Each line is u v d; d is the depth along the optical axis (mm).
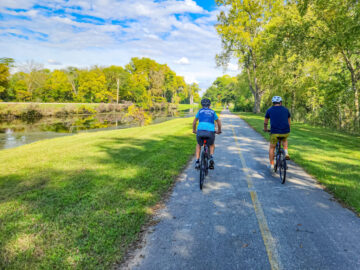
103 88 71875
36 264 2693
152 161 7324
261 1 31719
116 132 16094
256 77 38188
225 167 6820
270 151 5957
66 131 22500
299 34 16516
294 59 18766
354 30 13250
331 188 4996
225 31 33094
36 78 59594
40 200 4504
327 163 6871
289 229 3498
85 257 2838
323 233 3385
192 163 7312
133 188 5098
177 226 3619
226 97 101875
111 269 2674
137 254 2941
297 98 28016
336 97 19359
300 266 2693
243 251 2980
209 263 2764
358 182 5238
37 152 9555
